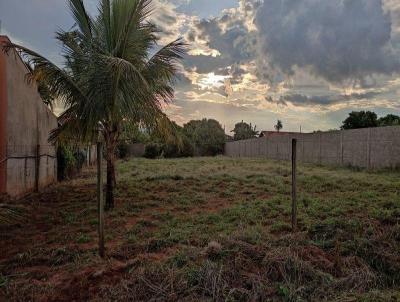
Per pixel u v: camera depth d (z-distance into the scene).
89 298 3.83
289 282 4.03
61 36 8.63
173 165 22.45
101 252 5.11
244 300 3.71
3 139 8.73
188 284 3.89
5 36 8.80
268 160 27.33
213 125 44.22
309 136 24.30
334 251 4.89
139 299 3.71
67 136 9.94
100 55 8.09
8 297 3.93
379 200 8.64
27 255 5.24
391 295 3.88
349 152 19.77
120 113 8.58
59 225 7.39
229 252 4.51
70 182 14.91
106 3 8.67
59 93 8.88
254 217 7.30
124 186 12.24
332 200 8.73
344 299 3.73
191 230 6.42
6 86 8.73
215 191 11.06
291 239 5.14
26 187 10.80
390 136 16.69
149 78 9.29
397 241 5.29
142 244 5.57
